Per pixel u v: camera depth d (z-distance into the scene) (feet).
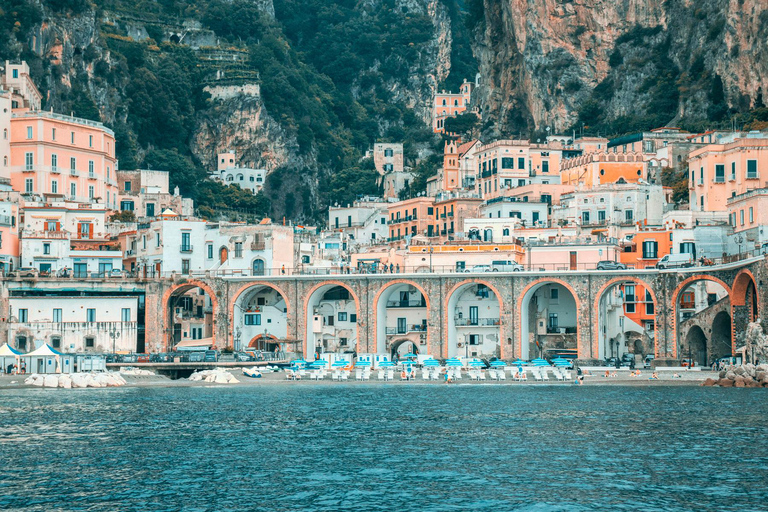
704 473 253.24
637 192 605.73
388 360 504.84
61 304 509.76
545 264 531.91
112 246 589.32
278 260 565.12
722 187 565.12
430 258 545.44
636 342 551.59
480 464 266.16
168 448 289.12
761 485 241.35
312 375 484.33
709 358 495.82
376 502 229.66
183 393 428.15
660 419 334.44
